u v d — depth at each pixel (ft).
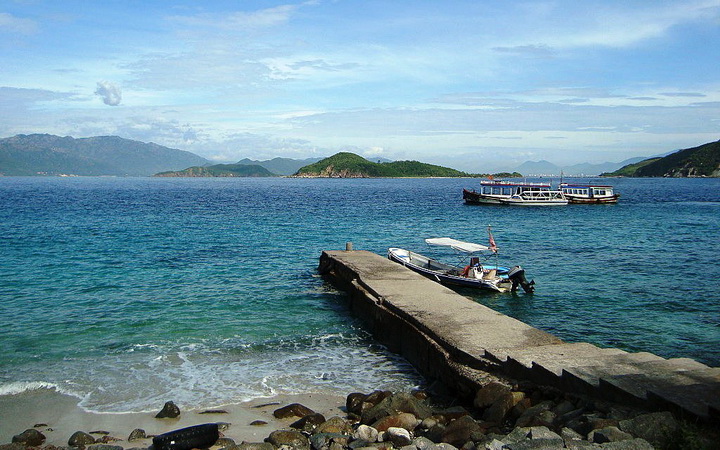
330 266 102.83
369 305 71.92
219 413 42.63
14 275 97.25
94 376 50.88
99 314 72.69
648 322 72.79
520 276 89.66
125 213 232.32
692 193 471.62
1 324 67.62
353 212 250.98
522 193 312.91
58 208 258.78
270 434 36.45
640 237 161.17
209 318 72.18
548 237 161.68
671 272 106.22
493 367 44.52
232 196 408.46
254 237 154.81
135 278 96.02
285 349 60.80
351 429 37.19
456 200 361.30
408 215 237.25
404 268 92.17
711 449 24.93
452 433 33.27
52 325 67.41
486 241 152.46
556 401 36.83
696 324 71.87
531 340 51.03
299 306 80.94
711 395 31.01
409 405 39.27
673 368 38.01
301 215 231.30
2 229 164.96
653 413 28.86
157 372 52.13
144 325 68.08
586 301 84.02
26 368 52.90
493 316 60.39
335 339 65.57
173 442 34.22
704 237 160.86
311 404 44.98
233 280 96.89
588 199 323.98
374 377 52.60
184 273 101.50
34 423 41.01
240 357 57.41
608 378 34.88
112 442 36.81
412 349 57.16
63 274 98.63
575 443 27.94
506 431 34.53
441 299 69.31
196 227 178.09
